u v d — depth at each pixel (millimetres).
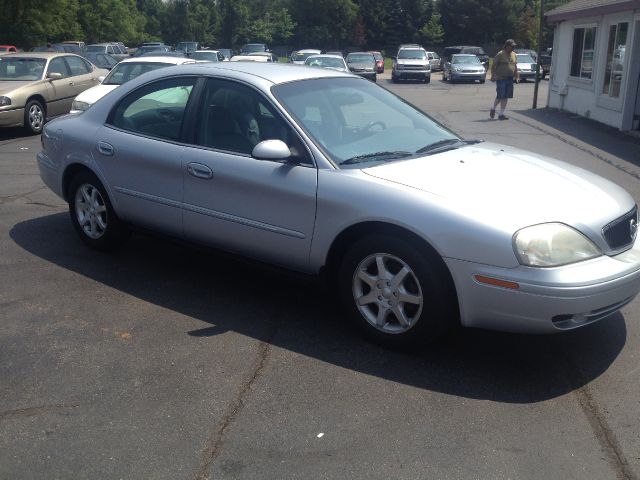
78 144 5715
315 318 4656
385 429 3357
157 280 5332
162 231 5293
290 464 3094
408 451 3184
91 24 52969
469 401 3615
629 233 4105
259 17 90438
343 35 78062
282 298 5000
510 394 3686
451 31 75875
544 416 3479
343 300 4328
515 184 4074
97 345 4246
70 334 4395
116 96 5633
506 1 73250
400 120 5062
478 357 4105
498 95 16391
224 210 4738
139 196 5297
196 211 4910
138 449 3209
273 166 4465
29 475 3029
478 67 33500
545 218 3742
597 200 4051
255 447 3223
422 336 3994
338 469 3059
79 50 33031
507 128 14898
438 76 42875
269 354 4133
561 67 18984
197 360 4059
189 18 77000
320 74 5172
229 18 78812
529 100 22875
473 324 3854
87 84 15234
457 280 3783
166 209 5125
